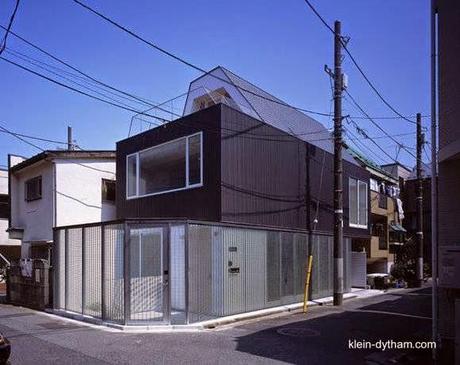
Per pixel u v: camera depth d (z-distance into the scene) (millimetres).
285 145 17406
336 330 11359
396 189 35375
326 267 19594
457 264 8062
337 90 17062
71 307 13703
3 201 26859
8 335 10242
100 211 20188
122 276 11680
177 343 9477
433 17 8953
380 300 19297
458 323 7492
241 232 14406
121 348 8961
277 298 15906
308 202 18766
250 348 9125
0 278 23078
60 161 19375
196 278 12367
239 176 14633
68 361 7938
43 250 20109
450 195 8727
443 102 8797
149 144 16703
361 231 24250
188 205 14859
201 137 14578
